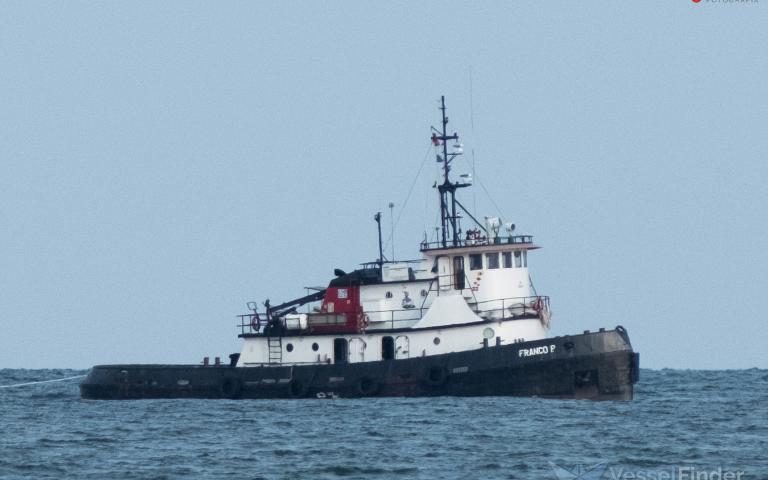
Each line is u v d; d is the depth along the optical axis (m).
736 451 195.62
